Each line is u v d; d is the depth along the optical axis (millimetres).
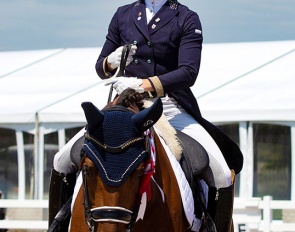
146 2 9406
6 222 20812
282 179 26734
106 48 9539
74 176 9125
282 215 24641
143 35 9148
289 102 26422
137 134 7238
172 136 8656
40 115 28172
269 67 30359
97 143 7152
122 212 7066
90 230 7230
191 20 9141
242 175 26609
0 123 28812
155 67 9164
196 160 8727
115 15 9578
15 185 29609
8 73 34188
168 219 8086
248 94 27219
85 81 31484
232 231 10195
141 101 8008
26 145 29062
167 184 8156
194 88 28281
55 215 9133
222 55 32969
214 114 26422
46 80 32219
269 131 26656
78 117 27797
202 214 8789
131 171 7086
